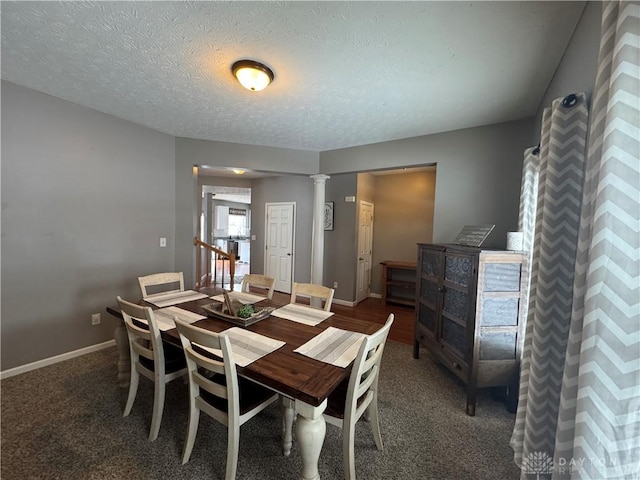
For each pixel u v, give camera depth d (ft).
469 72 5.75
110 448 4.97
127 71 6.07
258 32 4.66
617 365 2.26
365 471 4.70
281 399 5.06
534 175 6.51
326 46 5.00
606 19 2.67
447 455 5.08
